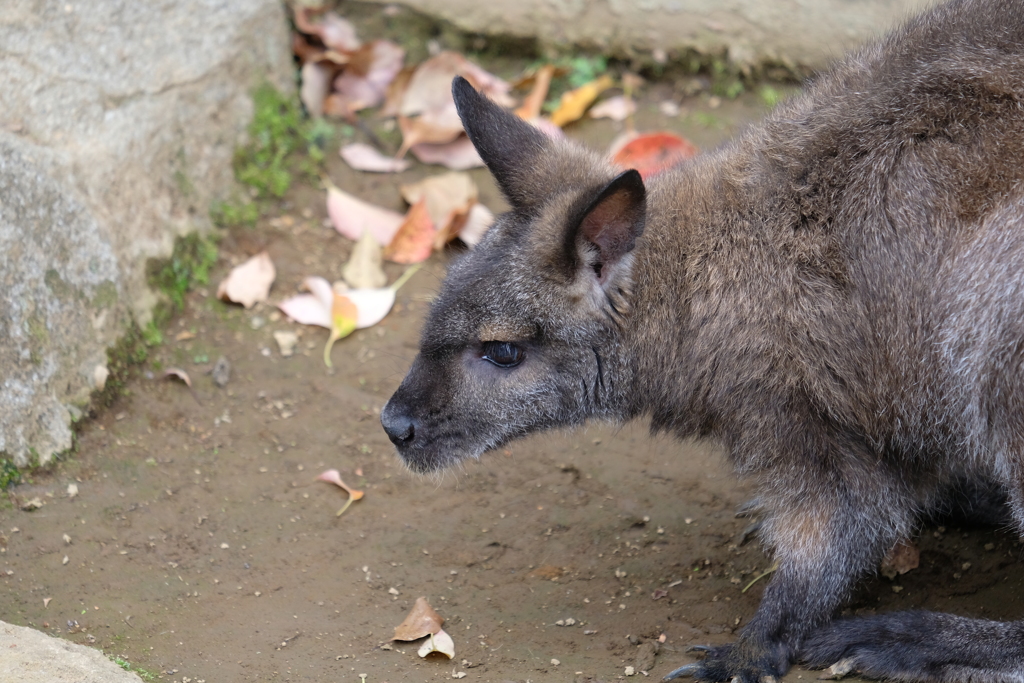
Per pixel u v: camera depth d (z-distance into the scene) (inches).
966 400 243.8
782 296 246.4
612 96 450.3
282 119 419.5
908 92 249.0
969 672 239.9
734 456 259.8
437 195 403.9
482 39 466.6
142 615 259.6
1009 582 273.3
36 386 299.0
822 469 252.1
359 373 349.4
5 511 281.9
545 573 285.0
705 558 289.9
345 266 381.7
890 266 241.1
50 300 308.5
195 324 356.2
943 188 239.0
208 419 327.0
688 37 449.1
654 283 259.8
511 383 271.3
